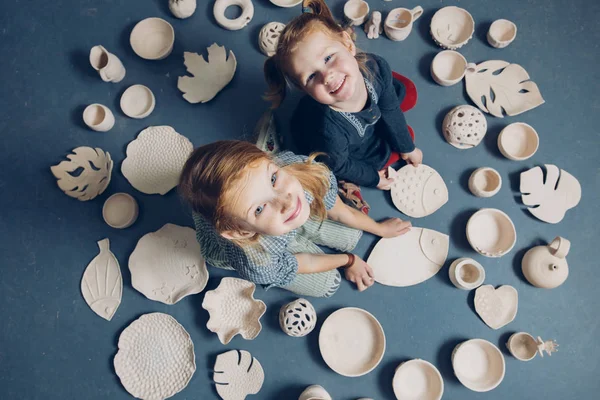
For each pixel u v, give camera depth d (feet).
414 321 4.66
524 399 4.55
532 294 4.72
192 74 4.94
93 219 4.77
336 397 4.52
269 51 4.91
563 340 4.66
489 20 5.13
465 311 4.68
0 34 5.07
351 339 4.60
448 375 4.57
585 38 5.14
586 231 4.83
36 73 5.00
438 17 5.04
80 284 4.68
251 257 3.54
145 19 5.00
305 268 4.19
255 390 4.50
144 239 4.68
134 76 4.99
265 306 4.49
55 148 4.87
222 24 4.97
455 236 4.80
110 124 4.83
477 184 4.80
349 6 4.98
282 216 2.98
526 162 4.91
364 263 4.60
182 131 4.90
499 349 4.60
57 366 4.57
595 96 5.05
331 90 3.50
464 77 4.99
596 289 4.74
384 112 4.14
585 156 4.95
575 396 4.57
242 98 4.94
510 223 4.66
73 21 5.09
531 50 5.10
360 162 4.40
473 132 4.76
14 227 4.76
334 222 4.57
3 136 4.88
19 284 4.68
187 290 4.58
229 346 4.60
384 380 4.55
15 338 4.60
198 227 4.06
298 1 5.07
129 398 4.54
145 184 4.78
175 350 4.54
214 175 2.92
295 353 4.59
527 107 4.92
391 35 4.97
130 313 4.65
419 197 4.80
